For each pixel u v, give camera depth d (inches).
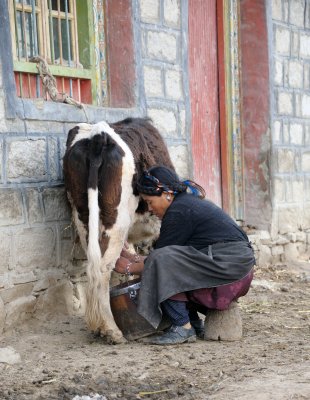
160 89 307.6
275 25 374.0
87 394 171.5
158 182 214.8
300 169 396.2
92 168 212.5
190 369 189.2
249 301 283.3
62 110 252.1
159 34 307.0
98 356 202.5
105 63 293.3
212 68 361.7
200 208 214.7
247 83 371.9
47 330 232.7
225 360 197.3
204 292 212.2
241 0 368.5
